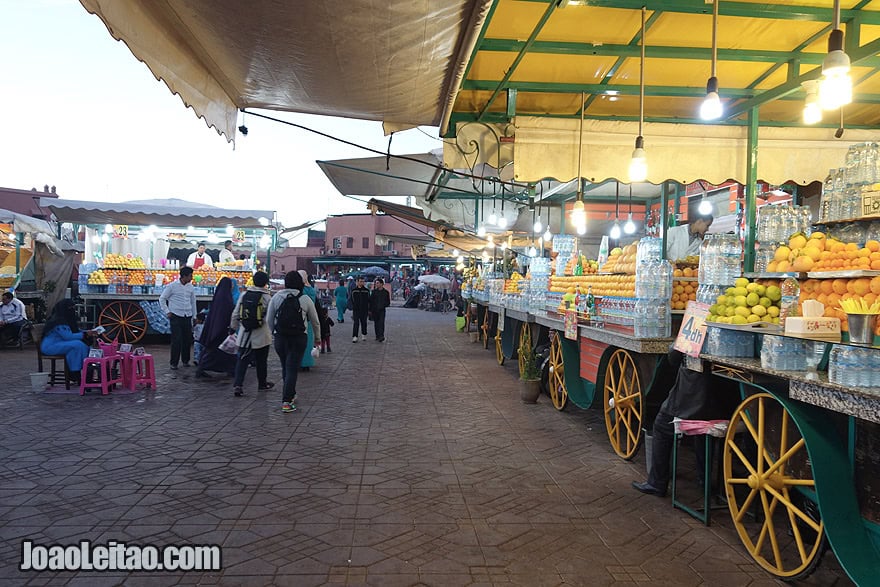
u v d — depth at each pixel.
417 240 23.83
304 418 6.86
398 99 4.84
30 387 8.41
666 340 5.07
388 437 6.11
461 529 3.87
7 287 14.19
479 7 3.18
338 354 13.09
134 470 4.90
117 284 13.45
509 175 9.80
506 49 5.40
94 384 8.06
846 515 3.03
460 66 3.88
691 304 4.52
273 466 5.08
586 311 6.62
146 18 3.33
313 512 4.10
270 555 3.45
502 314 11.50
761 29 5.13
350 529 3.83
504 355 11.51
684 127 6.48
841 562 2.89
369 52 3.88
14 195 24.11
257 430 6.27
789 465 3.55
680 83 6.23
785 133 6.60
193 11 3.40
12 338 13.16
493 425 6.72
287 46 3.83
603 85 6.19
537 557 3.50
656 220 13.13
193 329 10.56
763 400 3.61
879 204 3.74
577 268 8.41
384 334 17.83
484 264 19.42
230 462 5.16
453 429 6.50
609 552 3.59
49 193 25.19
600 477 4.99
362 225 50.69
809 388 3.14
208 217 16.22
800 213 4.98
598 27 5.12
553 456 5.56
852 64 5.11
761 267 5.01
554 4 4.50
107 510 4.06
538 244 16.56
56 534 3.68
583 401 6.67
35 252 16.22
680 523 4.06
